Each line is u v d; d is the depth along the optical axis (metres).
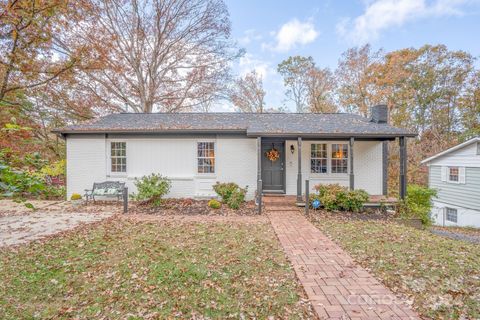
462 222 13.05
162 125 10.66
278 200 9.55
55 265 4.46
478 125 20.19
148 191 9.52
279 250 5.18
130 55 18.09
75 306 3.30
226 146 10.69
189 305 3.30
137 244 5.46
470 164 12.63
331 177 10.74
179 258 4.73
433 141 21.22
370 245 5.44
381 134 9.09
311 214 8.41
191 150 10.72
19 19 7.03
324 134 9.16
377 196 10.04
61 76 11.61
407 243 5.57
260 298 3.44
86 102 16.94
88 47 12.40
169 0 18.02
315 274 4.10
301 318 3.03
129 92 18.80
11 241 5.71
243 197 9.55
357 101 22.53
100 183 10.30
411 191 10.15
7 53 7.98
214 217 8.06
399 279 3.91
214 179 10.70
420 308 3.17
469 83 21.77
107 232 6.33
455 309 3.14
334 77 23.91
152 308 3.25
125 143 10.77
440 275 4.03
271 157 10.73
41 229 6.65
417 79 23.02
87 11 13.35
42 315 3.12
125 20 17.70
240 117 12.22
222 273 4.14
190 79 19.84
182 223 7.26
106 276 4.06
